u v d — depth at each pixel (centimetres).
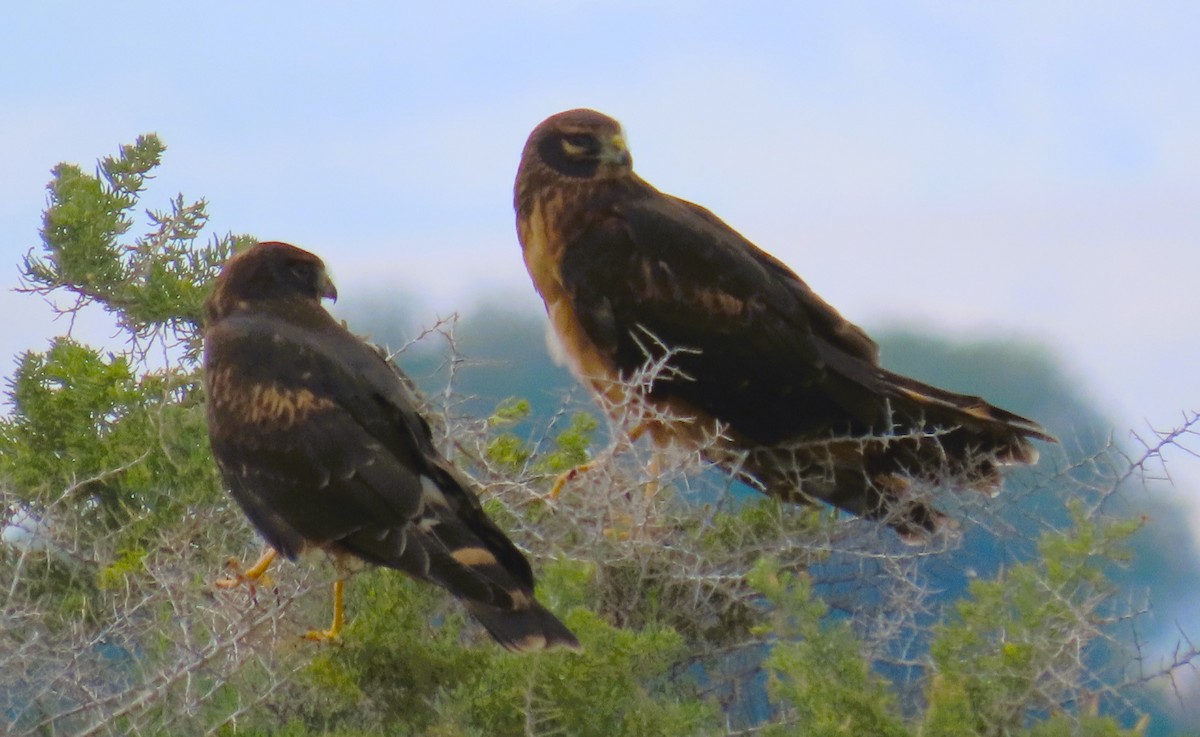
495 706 886
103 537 1054
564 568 938
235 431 1038
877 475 1284
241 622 904
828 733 827
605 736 888
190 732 884
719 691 1050
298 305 1112
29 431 1129
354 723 929
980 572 1102
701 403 1336
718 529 1116
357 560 1009
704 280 1347
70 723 903
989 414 1262
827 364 1324
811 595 998
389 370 1073
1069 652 905
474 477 1061
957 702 859
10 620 930
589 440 1141
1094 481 1077
